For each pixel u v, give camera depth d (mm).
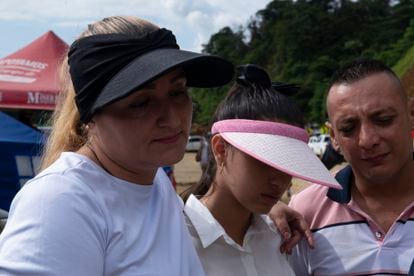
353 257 2607
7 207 7250
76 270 1613
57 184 1691
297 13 103625
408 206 2545
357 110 2455
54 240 1596
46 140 2150
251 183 2174
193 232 2291
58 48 10023
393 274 2516
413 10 93875
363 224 2627
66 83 1972
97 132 1815
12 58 9633
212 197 2344
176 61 1686
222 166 2289
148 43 1758
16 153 7238
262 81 2338
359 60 2604
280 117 2229
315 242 2709
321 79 88500
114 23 1844
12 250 1578
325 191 2756
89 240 1667
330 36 97312
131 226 1814
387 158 2465
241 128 2193
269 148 2113
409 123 2553
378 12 100812
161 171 2182
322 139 34312
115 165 1860
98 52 1724
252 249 2400
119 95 1661
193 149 45625
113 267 1727
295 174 2041
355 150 2512
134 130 1753
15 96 8961
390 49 84188
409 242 2531
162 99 1792
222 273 2266
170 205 2062
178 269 1876
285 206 2637
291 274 2537
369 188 2607
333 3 102312
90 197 1737
